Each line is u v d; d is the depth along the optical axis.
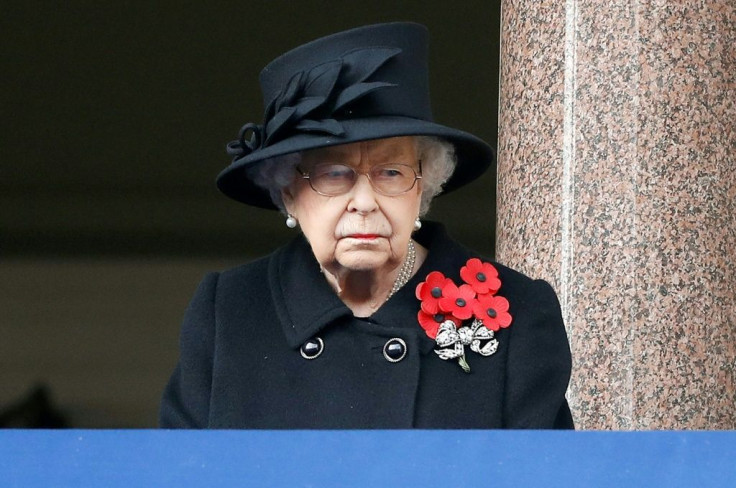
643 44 18.53
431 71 47.25
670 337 18.17
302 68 13.19
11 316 50.47
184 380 13.47
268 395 13.18
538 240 18.89
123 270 51.12
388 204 12.80
